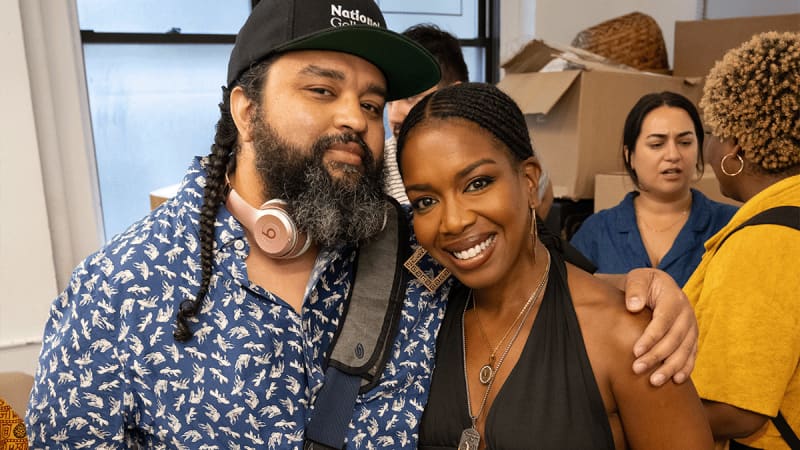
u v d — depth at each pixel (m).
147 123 2.53
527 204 0.87
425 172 0.82
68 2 2.23
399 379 0.92
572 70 2.19
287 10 0.85
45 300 2.16
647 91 2.31
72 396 0.79
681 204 1.87
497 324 0.91
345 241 0.93
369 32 0.82
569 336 0.85
